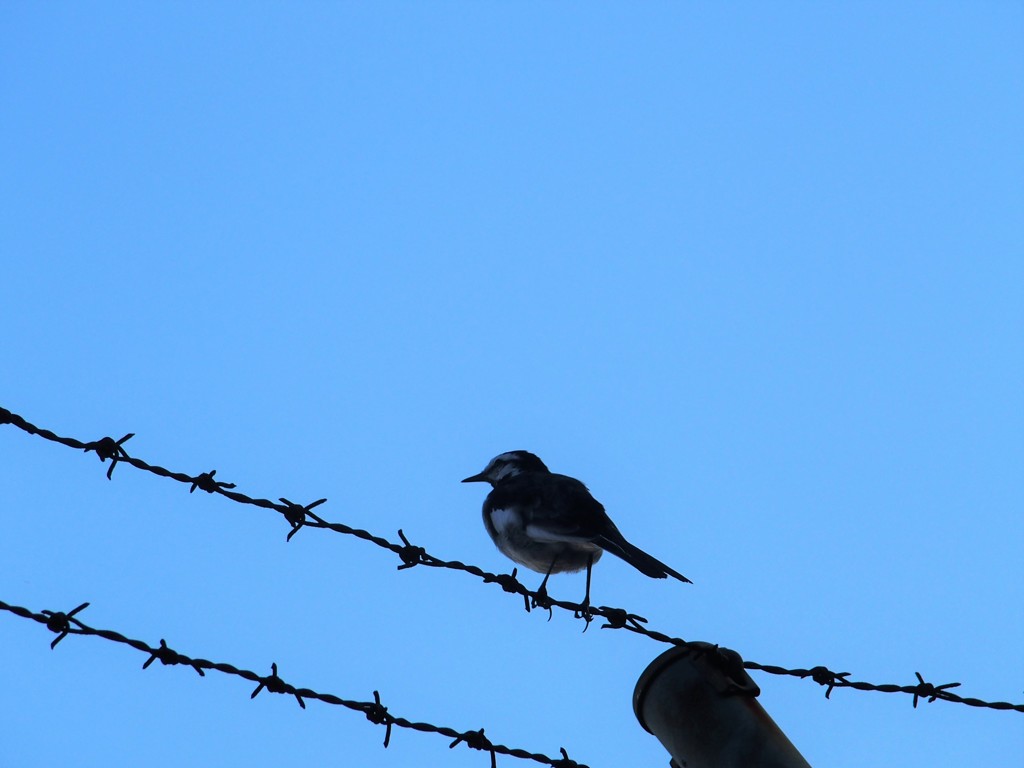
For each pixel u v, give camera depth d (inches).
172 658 419.8
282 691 437.1
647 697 440.1
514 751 467.2
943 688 515.5
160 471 464.4
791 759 412.5
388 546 498.9
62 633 402.6
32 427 442.3
